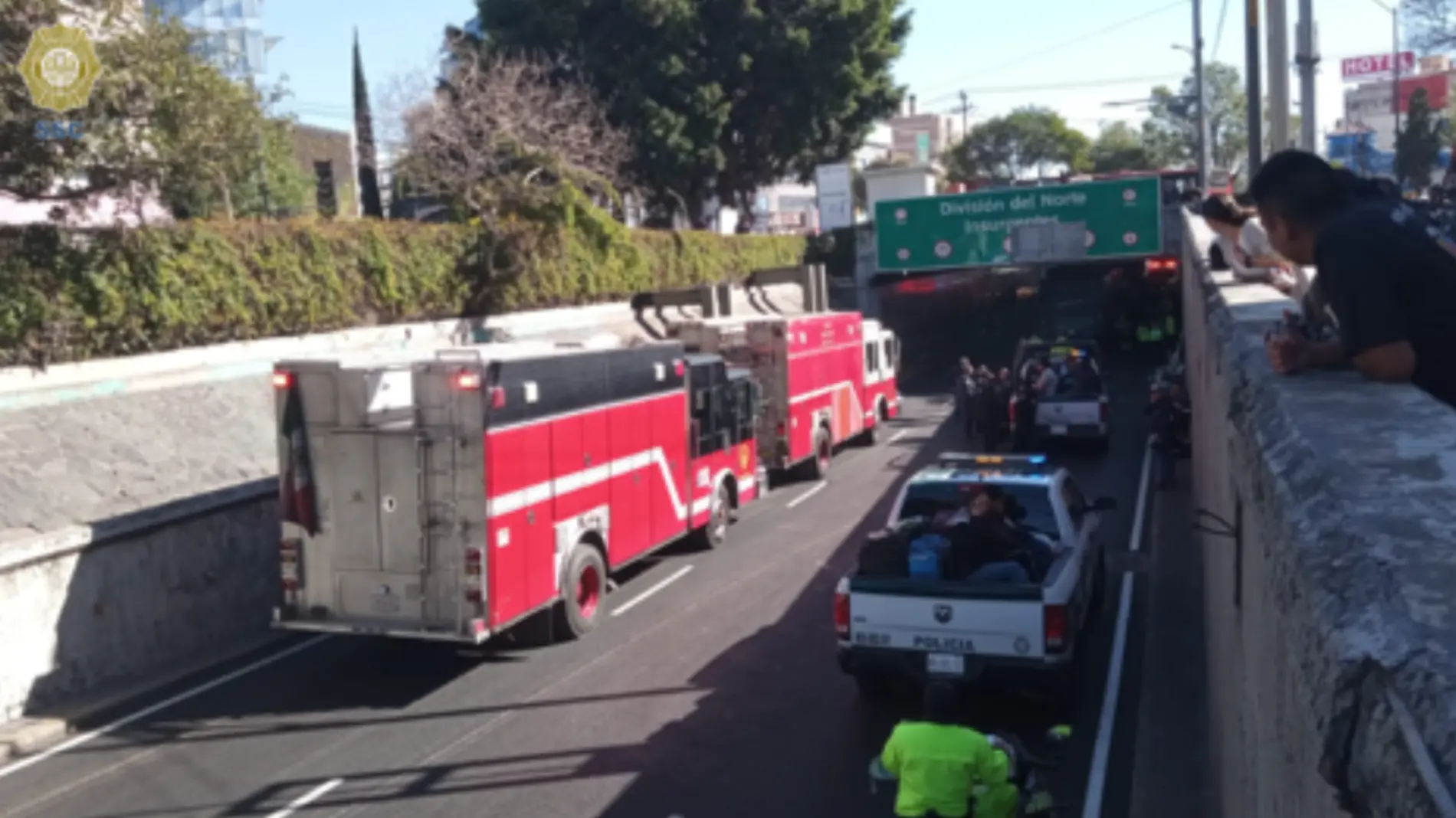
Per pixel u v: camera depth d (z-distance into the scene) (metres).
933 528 10.80
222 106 16.66
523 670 12.04
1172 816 7.78
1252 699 3.95
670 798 8.71
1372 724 1.46
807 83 40.78
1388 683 1.44
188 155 16.14
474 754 9.77
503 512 11.78
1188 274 22.66
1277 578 2.57
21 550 10.88
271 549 14.23
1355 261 2.95
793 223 81.94
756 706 10.65
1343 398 2.92
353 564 11.92
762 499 21.58
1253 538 3.75
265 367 20.67
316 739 10.26
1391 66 65.12
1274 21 13.00
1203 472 12.49
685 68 38.53
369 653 12.90
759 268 40.88
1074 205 36.09
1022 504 11.46
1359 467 2.21
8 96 14.69
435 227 25.66
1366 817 1.49
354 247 23.08
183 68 16.17
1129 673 11.08
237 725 10.70
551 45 37.84
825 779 8.95
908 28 44.03
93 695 11.48
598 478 13.80
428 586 11.72
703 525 17.12
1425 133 40.03
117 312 17.62
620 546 14.36
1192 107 51.12
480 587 11.51
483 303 26.92
